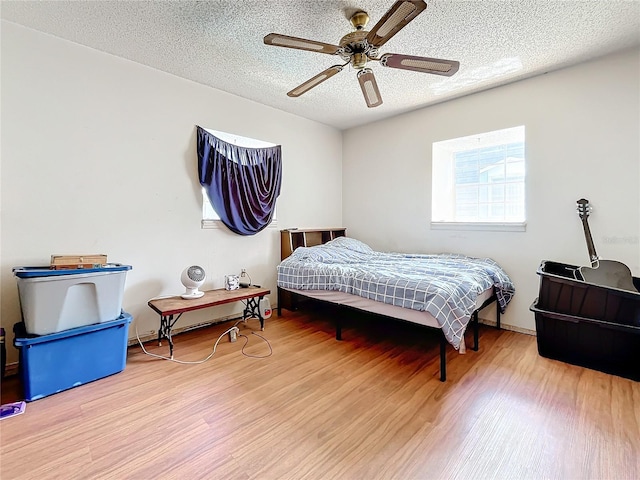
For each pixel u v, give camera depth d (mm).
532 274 2891
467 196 3637
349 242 3818
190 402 1806
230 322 3273
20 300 1948
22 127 2107
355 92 3178
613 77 2457
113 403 1796
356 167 4387
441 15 1966
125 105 2553
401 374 2131
